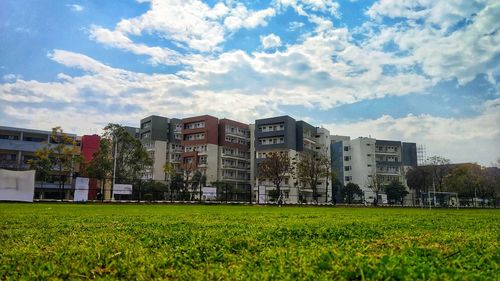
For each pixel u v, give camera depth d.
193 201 53.31
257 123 96.06
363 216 19.03
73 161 61.22
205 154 96.12
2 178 35.91
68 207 28.66
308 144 99.25
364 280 3.48
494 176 79.06
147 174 98.56
